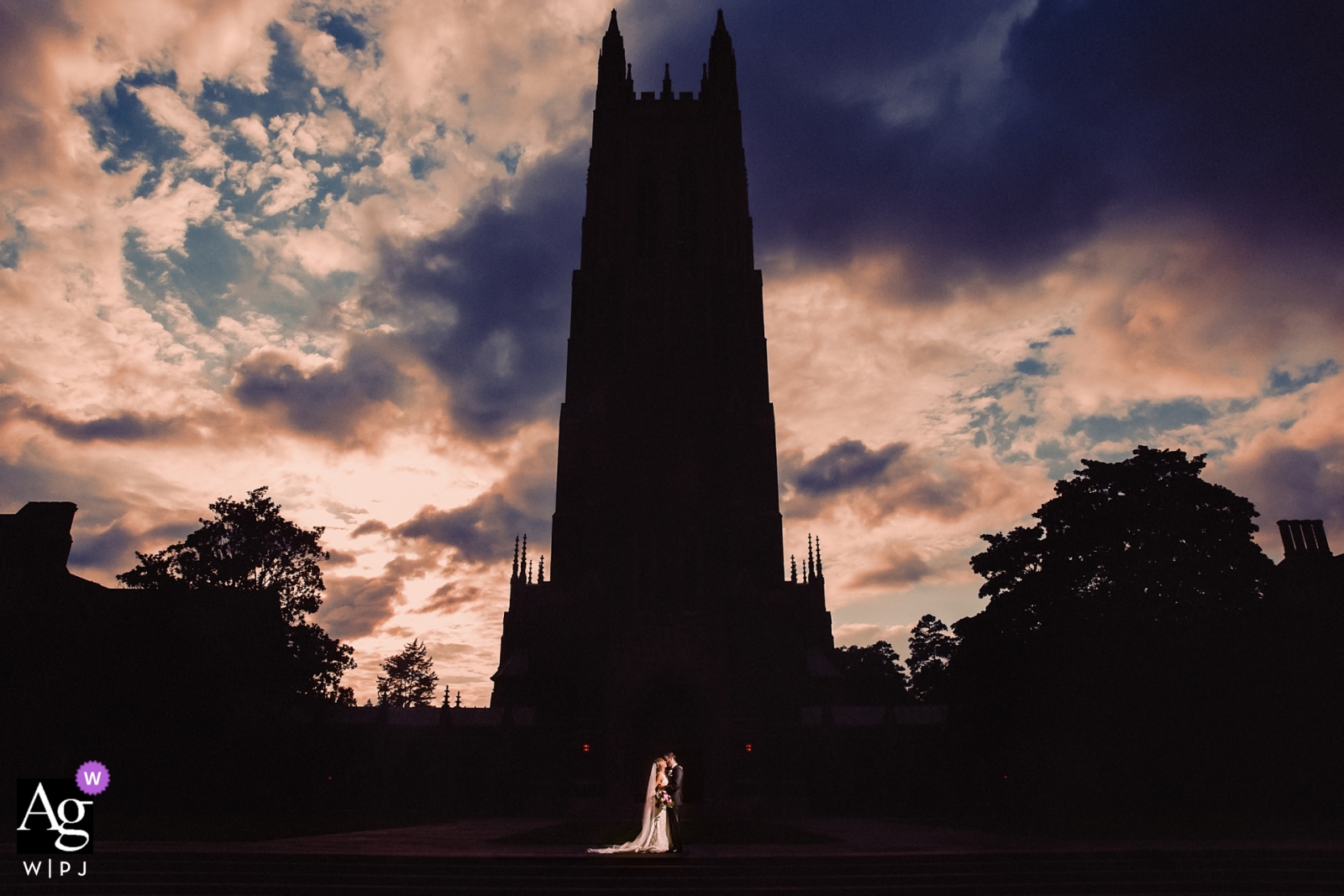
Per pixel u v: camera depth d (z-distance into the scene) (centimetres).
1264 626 4434
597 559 6469
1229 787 4509
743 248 7875
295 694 5944
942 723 7112
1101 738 4638
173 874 2025
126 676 4916
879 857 2186
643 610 6038
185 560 5625
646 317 7494
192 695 5034
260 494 6116
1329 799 4297
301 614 6072
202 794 5375
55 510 5747
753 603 6456
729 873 2098
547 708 6066
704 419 7056
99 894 1917
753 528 6850
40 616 5172
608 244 7775
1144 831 3081
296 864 2097
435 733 7100
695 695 5481
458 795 6931
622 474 6700
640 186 8281
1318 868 2130
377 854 2180
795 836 3173
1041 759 5112
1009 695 4859
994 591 5409
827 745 7094
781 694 6331
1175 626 4391
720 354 7469
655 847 2283
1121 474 5041
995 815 4925
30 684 4894
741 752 5906
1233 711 4219
